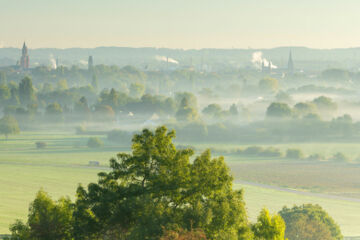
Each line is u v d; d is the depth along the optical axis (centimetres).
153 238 7631
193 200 8538
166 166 8669
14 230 8812
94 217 8600
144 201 8144
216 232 8194
